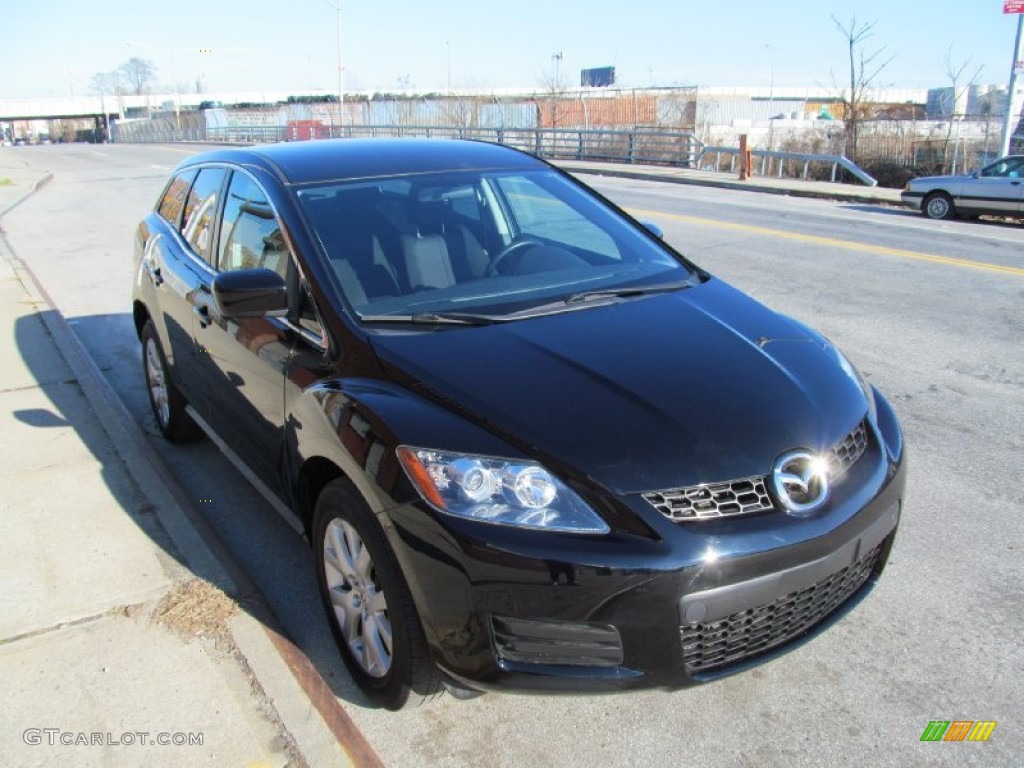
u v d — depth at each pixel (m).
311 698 2.97
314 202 3.63
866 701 2.98
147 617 3.40
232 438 4.06
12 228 15.45
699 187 22.41
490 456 2.53
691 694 3.04
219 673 3.08
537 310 3.32
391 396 2.79
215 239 4.25
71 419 5.50
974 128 29.11
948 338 7.34
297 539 4.17
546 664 2.48
